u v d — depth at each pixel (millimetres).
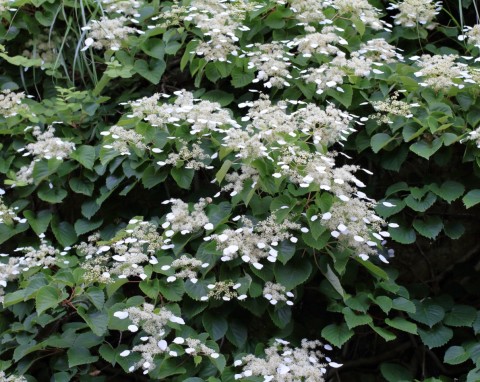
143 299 3369
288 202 3441
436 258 3846
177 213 3459
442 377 3518
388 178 3805
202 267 3408
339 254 3447
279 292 3408
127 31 3938
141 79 4113
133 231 3471
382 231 3609
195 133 3625
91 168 3703
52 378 3406
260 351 3385
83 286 3369
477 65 4008
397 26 4172
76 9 4109
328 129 3549
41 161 3725
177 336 3363
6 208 3678
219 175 3443
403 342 3697
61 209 3873
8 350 3516
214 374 3330
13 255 3863
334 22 3992
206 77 4070
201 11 3912
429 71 3688
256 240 3387
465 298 3730
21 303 3518
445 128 3607
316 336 3578
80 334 3430
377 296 3512
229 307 3451
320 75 3732
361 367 3688
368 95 3836
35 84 4121
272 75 3814
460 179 3691
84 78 4188
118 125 3682
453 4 4285
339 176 3381
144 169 3660
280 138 3480
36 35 4141
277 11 3947
